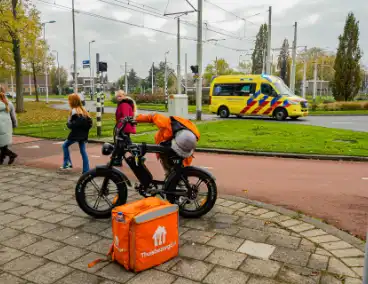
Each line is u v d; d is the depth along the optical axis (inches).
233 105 882.1
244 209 205.5
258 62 2630.4
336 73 1380.4
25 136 520.1
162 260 142.3
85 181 190.2
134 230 133.9
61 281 131.3
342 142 457.4
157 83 3267.7
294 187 261.4
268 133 550.3
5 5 808.9
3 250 156.4
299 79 2706.7
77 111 279.4
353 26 1341.0
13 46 930.1
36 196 231.8
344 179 283.6
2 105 312.3
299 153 379.9
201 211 189.2
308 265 140.7
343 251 152.4
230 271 136.4
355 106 1178.6
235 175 299.7
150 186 192.1
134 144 188.4
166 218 141.9
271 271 136.3
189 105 1588.3
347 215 202.2
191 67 773.3
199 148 415.5
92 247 158.7
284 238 165.8
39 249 157.0
